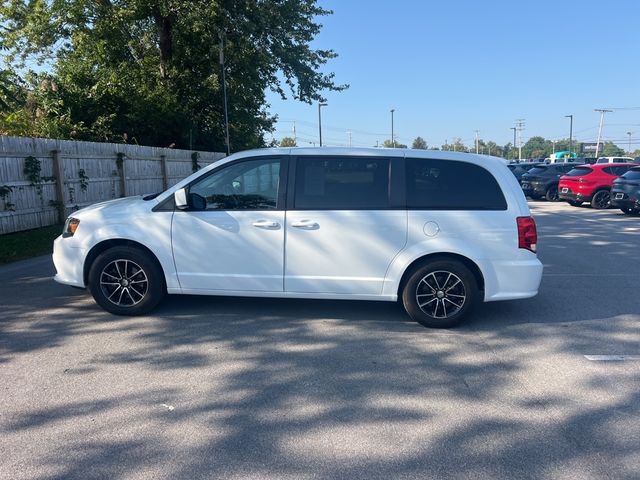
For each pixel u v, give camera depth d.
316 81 28.02
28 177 11.70
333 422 3.59
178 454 3.19
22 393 3.96
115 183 15.77
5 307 6.13
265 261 5.55
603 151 122.50
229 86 28.59
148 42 27.33
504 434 3.46
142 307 5.76
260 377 4.29
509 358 4.77
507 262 5.50
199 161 23.11
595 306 6.44
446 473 3.03
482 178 5.58
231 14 23.67
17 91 17.83
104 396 3.92
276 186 5.57
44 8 23.34
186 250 5.62
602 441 3.39
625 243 11.18
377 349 4.95
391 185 5.51
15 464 3.06
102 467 3.05
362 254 5.48
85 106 20.80
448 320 5.53
